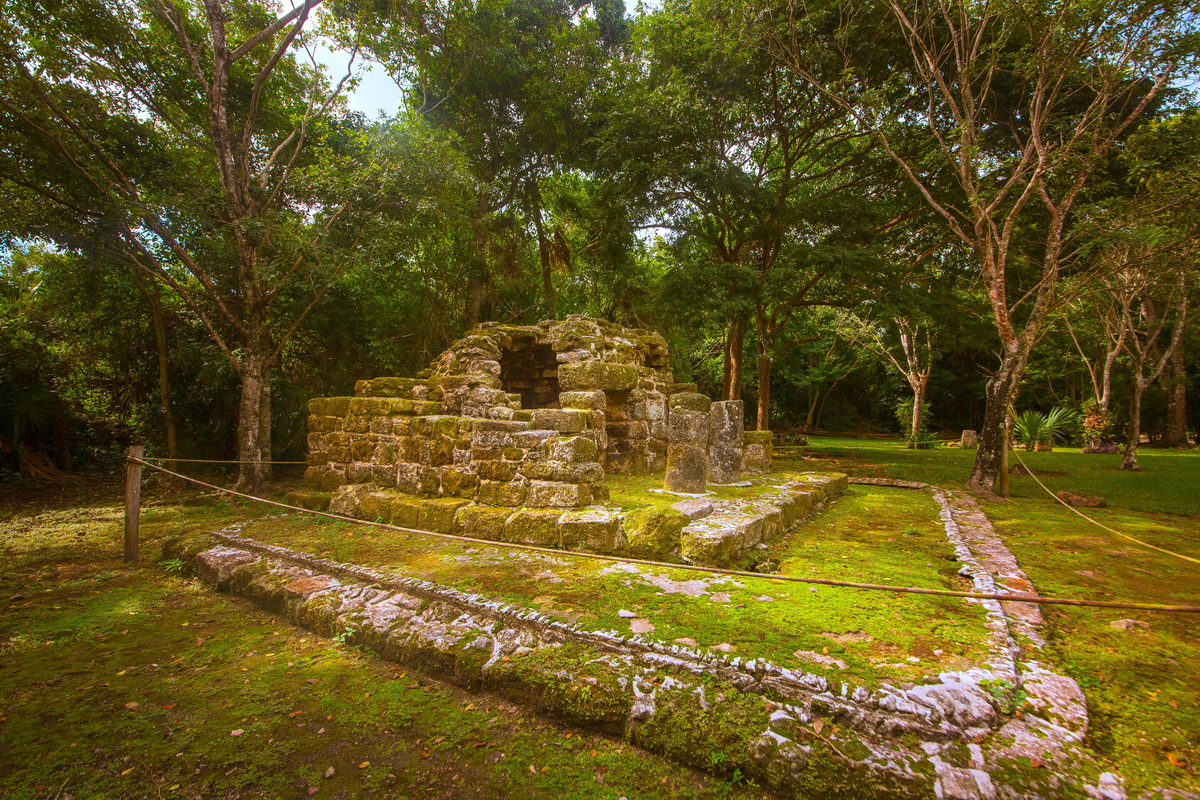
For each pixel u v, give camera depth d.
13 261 14.01
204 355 11.66
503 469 5.72
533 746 2.62
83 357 12.66
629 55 16.30
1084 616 3.84
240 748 2.64
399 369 14.60
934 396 31.39
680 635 3.14
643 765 2.45
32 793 2.35
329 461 7.53
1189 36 7.49
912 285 13.50
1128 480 10.95
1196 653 3.28
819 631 3.26
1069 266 10.87
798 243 12.40
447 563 4.60
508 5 14.27
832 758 2.22
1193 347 18.86
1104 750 2.34
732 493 6.94
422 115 13.60
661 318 14.03
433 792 2.35
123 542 6.56
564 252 17.30
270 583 4.40
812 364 29.36
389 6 10.81
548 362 10.74
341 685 3.17
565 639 3.20
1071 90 9.90
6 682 3.25
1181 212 8.28
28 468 10.87
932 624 3.42
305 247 8.82
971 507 7.76
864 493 9.12
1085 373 23.41
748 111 12.80
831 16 11.02
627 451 9.10
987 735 2.36
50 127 8.13
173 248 8.65
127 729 2.79
